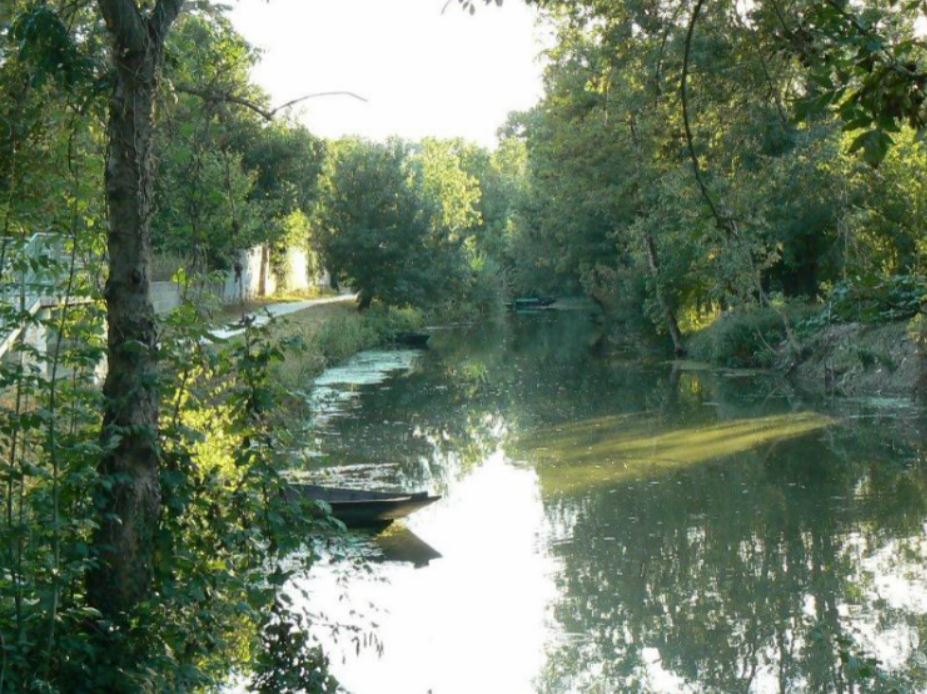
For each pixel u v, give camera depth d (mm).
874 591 14242
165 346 7480
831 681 11398
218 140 8570
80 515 6984
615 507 19234
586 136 39844
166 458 7473
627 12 11375
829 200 33719
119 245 7316
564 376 39906
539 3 11500
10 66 8211
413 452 24906
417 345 54000
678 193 31672
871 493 19875
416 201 58812
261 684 7934
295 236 63469
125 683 6598
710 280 40375
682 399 32688
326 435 27203
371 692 11008
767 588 14508
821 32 5383
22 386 7605
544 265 72750
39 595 6562
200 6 8180
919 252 30719
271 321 8375
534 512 18922
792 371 36500
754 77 9516
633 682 11430
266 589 7637
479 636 12719
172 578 7234
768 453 23891
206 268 8273
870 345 33344
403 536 17250
